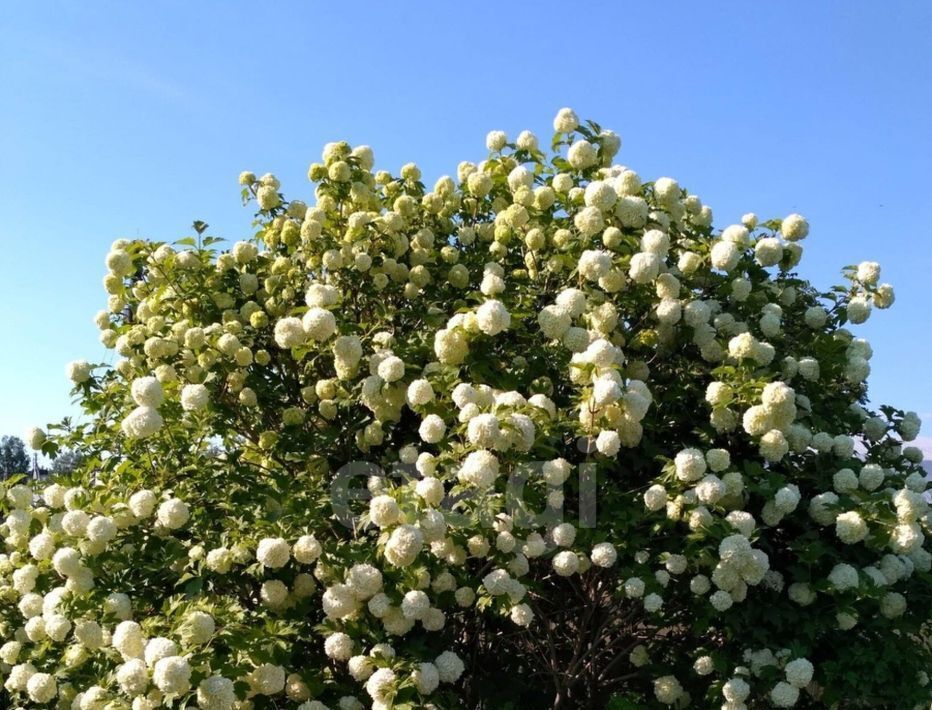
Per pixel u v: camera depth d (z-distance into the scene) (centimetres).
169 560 192
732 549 190
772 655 200
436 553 187
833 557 206
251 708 179
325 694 191
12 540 225
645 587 201
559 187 246
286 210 284
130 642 166
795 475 225
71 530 192
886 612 204
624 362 220
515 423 179
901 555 216
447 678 187
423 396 199
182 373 243
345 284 260
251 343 250
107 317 290
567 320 212
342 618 185
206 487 212
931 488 243
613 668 253
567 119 262
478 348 206
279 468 243
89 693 170
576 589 231
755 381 205
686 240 255
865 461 255
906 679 198
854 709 202
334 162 268
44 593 214
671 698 213
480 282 268
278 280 260
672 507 197
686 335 235
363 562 184
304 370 257
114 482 210
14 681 207
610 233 223
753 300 257
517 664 247
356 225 255
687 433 236
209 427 230
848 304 267
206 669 158
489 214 289
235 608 177
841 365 254
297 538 188
